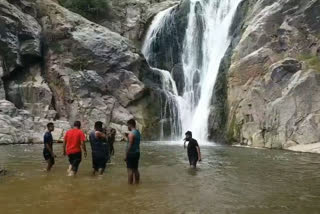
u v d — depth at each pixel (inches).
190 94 1263.5
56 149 815.1
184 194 359.6
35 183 411.2
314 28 959.0
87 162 591.5
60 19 1235.9
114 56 1233.4
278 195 356.8
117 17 1598.2
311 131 831.7
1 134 945.5
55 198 341.1
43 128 1039.6
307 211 299.3
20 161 599.2
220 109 1087.0
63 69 1182.3
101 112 1153.4
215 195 355.9
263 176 466.3
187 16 1417.3
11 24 1114.7
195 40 1354.6
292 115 866.1
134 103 1221.7
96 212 294.4
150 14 1624.0
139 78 1274.6
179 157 677.3
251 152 769.6
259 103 946.7
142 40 1582.2
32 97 1111.6
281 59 979.3
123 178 446.9
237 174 480.4
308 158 658.8
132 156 411.2
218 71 1153.4
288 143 851.4
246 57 1023.6
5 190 374.3
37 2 1266.0
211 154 729.6
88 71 1182.9
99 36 1243.2
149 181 429.1
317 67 892.6
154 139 1173.7
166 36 1461.6
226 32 1246.3
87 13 1513.3
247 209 305.1
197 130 1146.7
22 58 1154.0
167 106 1222.3
